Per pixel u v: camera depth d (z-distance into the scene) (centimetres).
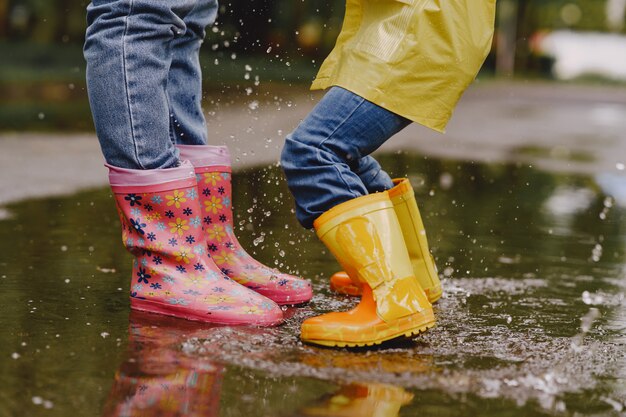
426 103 240
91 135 850
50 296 271
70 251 345
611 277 341
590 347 231
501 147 953
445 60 239
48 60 2158
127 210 258
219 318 247
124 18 248
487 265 359
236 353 214
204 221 283
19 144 743
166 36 254
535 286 318
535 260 374
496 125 1250
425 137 1031
